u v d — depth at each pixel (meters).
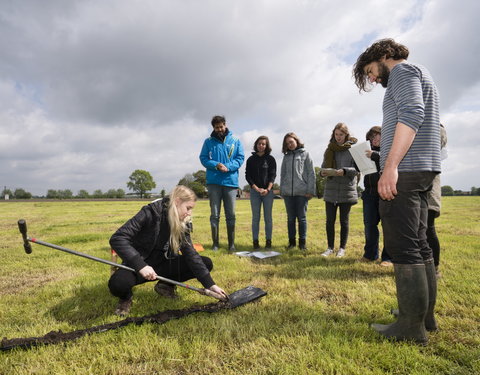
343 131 4.21
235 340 1.99
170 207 2.50
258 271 3.60
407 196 1.77
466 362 1.66
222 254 4.58
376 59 1.94
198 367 1.72
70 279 3.42
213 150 4.84
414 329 1.83
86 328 2.18
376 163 3.79
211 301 2.69
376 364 1.67
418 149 1.76
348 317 2.27
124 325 2.17
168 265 2.70
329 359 1.69
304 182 4.83
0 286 3.33
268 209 5.08
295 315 2.32
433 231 2.96
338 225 8.40
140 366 1.74
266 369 1.66
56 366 1.72
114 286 2.36
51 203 32.47
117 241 2.33
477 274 3.18
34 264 4.18
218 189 4.95
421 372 1.57
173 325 2.18
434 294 1.95
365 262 3.98
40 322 2.36
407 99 1.71
